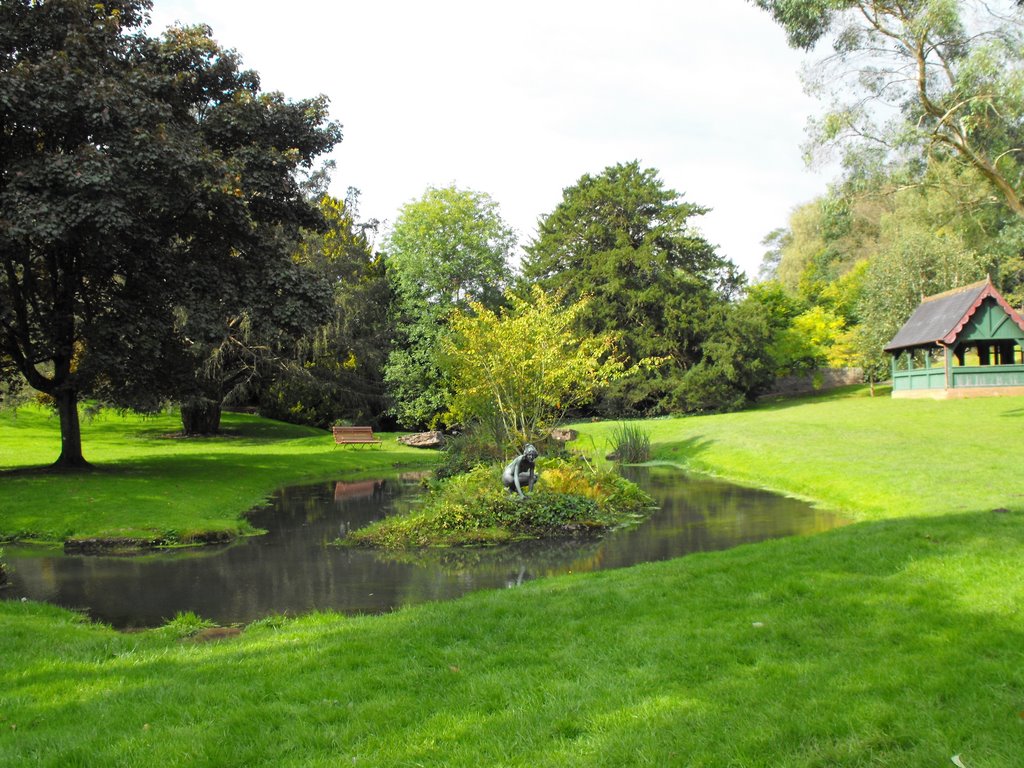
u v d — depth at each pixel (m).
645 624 5.84
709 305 42.91
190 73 19.94
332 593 8.80
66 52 16.41
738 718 3.94
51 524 13.30
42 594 9.10
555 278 44.72
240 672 5.24
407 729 4.08
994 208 23.67
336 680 4.95
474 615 6.45
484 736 3.93
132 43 18.98
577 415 44.31
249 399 48.00
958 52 20.00
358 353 41.16
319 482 22.25
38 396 27.97
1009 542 7.70
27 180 15.51
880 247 53.56
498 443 19.80
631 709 4.16
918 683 4.29
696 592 6.74
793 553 8.08
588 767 3.50
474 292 44.78
